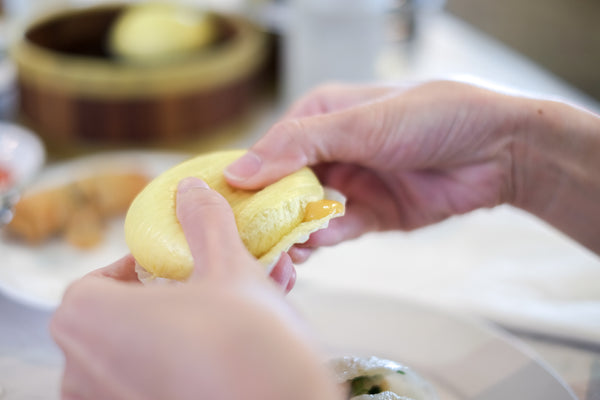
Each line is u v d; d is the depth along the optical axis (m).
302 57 0.58
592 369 0.37
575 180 0.39
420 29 0.72
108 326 0.22
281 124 0.34
